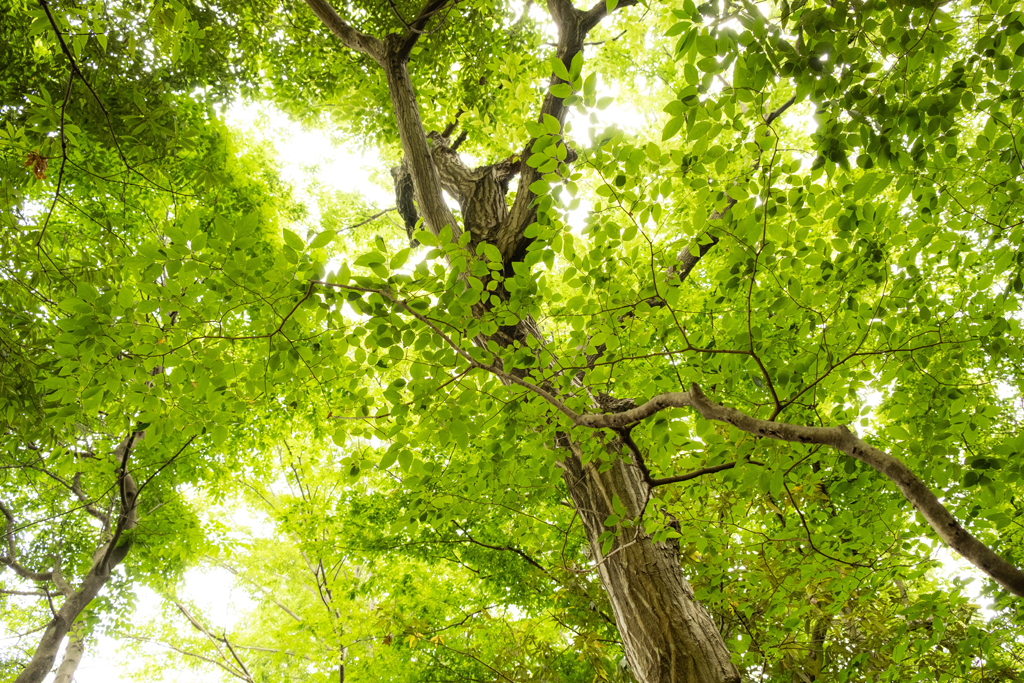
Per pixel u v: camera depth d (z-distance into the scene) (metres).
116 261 4.37
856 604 4.65
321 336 2.43
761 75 1.88
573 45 4.32
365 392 2.67
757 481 2.56
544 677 6.20
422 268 2.36
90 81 5.45
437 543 7.20
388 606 6.91
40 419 4.04
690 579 5.16
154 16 3.08
